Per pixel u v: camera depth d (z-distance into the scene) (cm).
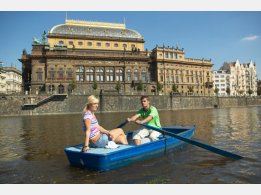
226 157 1066
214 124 2548
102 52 8862
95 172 880
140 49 9875
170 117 3966
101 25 9762
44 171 916
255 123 2542
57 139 1731
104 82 8825
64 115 5712
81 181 799
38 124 3136
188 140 1084
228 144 1376
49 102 6538
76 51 8581
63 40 8950
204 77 10962
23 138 1839
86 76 8712
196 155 1109
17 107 6259
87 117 930
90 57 8681
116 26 9962
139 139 1096
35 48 8431
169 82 10006
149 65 10062
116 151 906
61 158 1128
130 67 9181
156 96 8050
